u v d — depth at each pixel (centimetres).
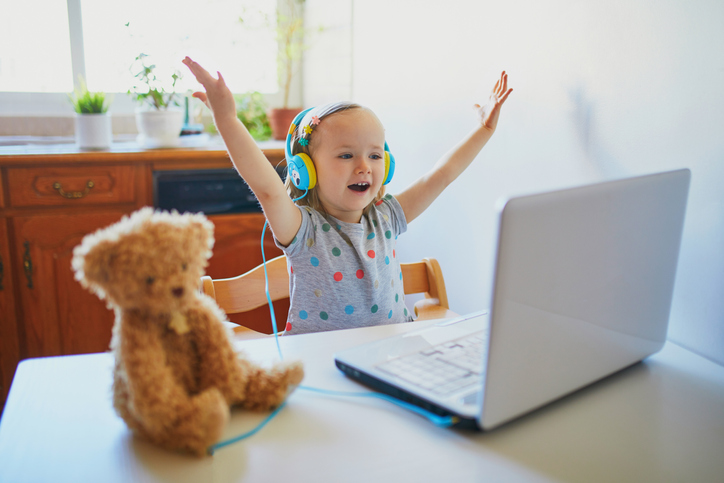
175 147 181
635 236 61
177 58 203
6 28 194
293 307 96
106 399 58
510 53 109
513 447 51
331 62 201
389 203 105
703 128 73
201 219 54
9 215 162
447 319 83
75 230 169
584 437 53
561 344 55
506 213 46
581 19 91
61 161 162
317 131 92
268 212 83
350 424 54
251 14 219
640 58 81
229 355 54
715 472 48
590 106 90
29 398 58
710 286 74
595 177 91
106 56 207
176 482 45
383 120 167
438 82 136
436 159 140
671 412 58
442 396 54
